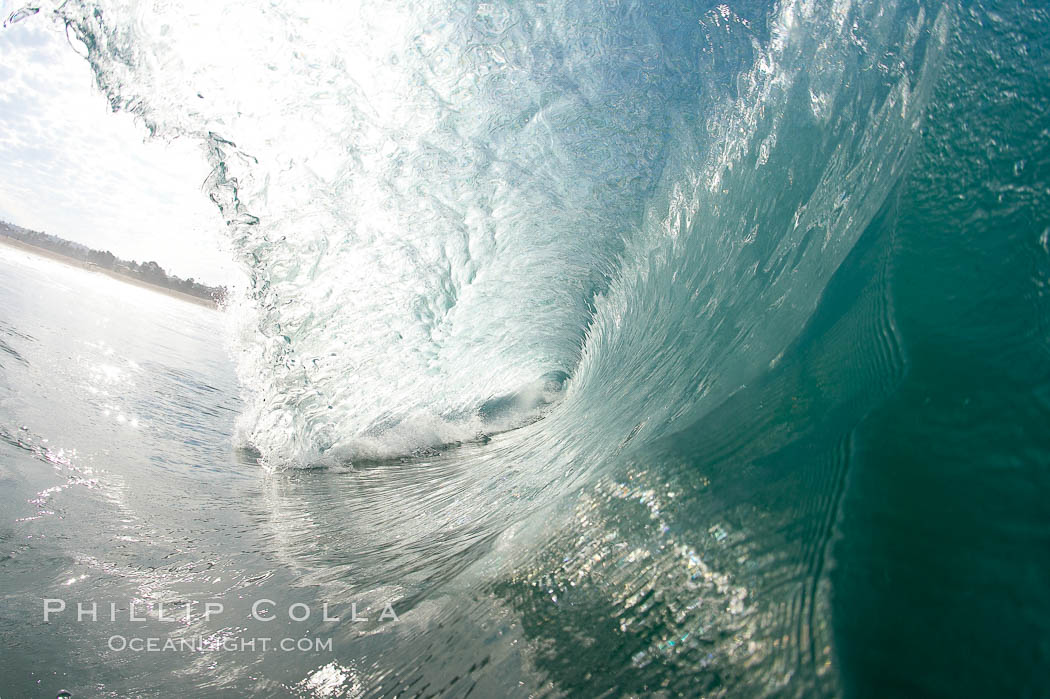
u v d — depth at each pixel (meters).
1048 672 0.87
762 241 3.38
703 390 2.67
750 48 3.99
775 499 1.44
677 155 4.54
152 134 4.55
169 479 4.16
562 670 1.49
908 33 3.01
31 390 5.46
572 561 1.79
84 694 1.88
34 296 11.02
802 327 2.29
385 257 4.96
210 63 4.30
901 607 1.02
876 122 2.96
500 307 5.43
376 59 4.43
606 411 3.84
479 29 4.41
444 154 4.75
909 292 1.82
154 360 8.40
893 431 1.36
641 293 4.82
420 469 4.73
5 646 2.10
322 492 4.35
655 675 1.31
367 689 1.77
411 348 5.27
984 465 1.19
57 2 4.11
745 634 1.21
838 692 0.96
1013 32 2.39
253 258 4.77
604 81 4.48
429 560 2.74
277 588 2.66
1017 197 1.85
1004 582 1.00
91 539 3.04
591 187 4.85
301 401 5.12
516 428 5.42
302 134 4.54
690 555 1.49
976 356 1.47
